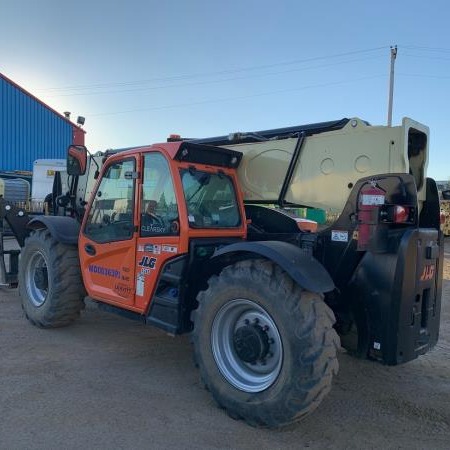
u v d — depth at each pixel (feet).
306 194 14.26
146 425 11.39
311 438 11.03
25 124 88.69
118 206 15.70
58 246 18.04
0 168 84.84
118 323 19.98
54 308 17.97
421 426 11.73
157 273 14.10
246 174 15.62
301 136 14.37
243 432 11.23
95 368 14.90
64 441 10.55
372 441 10.96
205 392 13.37
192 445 10.58
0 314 20.83
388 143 12.67
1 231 23.26
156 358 15.96
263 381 11.60
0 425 11.14
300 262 11.07
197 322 12.49
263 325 11.76
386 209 11.59
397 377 14.89
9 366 14.82
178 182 13.82
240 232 15.15
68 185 22.75
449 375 15.19
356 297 12.59
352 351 12.98
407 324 11.85
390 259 11.78
